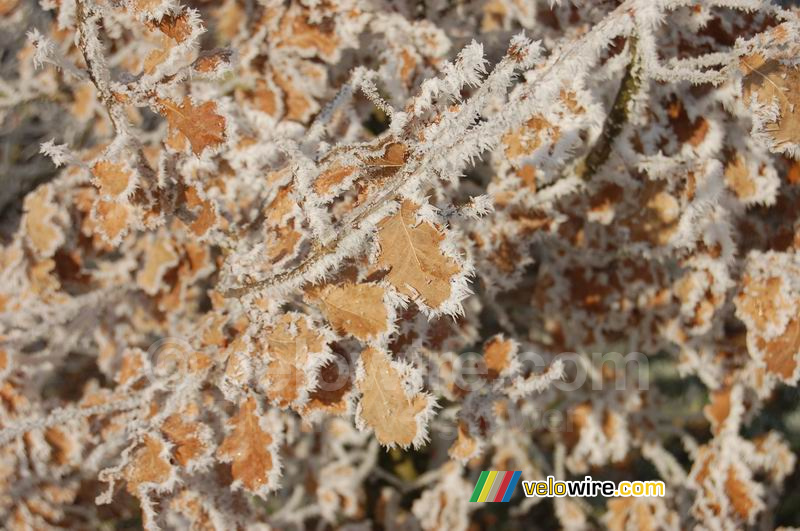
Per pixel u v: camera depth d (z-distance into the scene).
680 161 1.13
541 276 1.31
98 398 1.19
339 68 1.23
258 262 1.01
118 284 1.26
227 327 1.07
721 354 1.27
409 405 0.95
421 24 1.19
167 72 0.99
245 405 1.00
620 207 1.19
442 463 1.51
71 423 1.24
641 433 1.35
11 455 1.26
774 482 1.31
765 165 1.15
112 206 1.02
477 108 0.94
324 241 0.96
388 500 1.49
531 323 1.42
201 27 0.97
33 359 1.26
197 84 1.19
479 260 1.19
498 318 1.37
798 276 1.09
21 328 1.27
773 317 1.08
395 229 0.93
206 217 1.03
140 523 1.42
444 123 0.94
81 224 1.25
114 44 1.23
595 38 0.91
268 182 1.07
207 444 1.03
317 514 1.45
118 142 1.01
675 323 1.28
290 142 1.04
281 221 1.01
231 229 1.05
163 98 0.98
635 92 1.08
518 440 1.43
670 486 1.34
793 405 1.47
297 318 0.98
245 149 1.11
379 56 1.18
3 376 1.22
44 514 1.29
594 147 1.14
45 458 1.24
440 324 1.07
